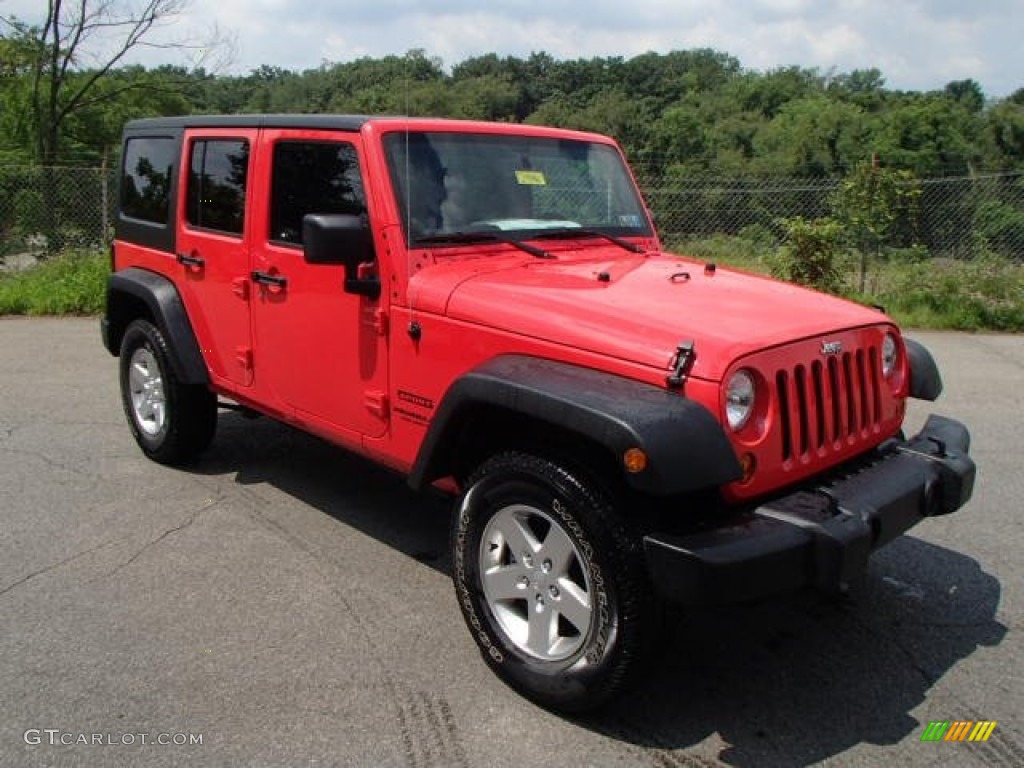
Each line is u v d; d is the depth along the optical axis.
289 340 4.23
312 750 2.87
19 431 6.05
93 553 4.23
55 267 12.13
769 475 2.94
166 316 4.94
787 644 3.58
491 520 3.18
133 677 3.24
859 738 2.99
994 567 4.24
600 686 2.89
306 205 4.05
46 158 22.05
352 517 4.71
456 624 3.66
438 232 3.74
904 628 3.70
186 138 4.88
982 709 3.16
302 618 3.68
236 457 5.58
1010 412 6.82
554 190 4.25
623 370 2.94
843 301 3.61
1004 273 10.85
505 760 2.84
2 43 22.86
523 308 3.26
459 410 3.16
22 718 3.00
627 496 2.85
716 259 12.20
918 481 3.21
